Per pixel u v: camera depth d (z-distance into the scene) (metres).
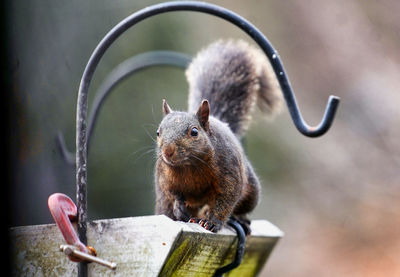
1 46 8.78
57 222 5.49
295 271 18.47
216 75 9.59
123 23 6.29
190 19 18.48
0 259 5.90
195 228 6.00
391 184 20.52
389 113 21.23
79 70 13.14
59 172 10.59
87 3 14.50
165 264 5.62
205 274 6.67
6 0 9.32
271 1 22.17
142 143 16.44
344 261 18.41
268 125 20.73
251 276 8.50
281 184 20.53
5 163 7.50
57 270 5.94
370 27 21.95
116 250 5.68
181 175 7.25
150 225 5.62
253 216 19.72
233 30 19.28
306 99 22.22
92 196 15.87
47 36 11.65
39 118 10.48
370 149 21.03
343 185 20.56
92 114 9.86
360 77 21.84
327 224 19.95
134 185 16.11
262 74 10.00
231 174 7.32
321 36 22.20
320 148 21.05
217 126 7.64
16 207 8.88
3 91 8.39
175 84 17.22
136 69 10.38
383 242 19.17
